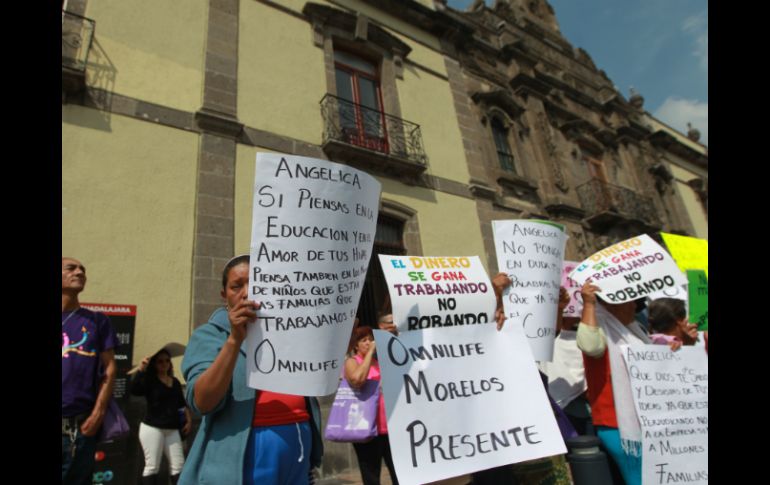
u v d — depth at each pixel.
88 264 4.84
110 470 4.06
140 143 5.68
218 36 6.98
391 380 2.21
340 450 5.68
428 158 8.97
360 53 9.23
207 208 5.84
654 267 3.05
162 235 5.41
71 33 5.62
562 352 3.55
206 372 1.71
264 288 1.86
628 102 17.78
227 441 1.73
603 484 2.40
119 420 2.93
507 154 11.09
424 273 2.66
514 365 2.46
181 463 4.08
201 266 5.52
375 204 2.29
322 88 7.96
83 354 2.76
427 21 10.66
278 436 1.80
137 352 4.81
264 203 1.95
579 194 12.02
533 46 14.62
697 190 17.50
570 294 4.07
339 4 9.28
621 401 2.59
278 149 6.89
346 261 2.08
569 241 10.80
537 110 12.18
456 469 2.10
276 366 1.80
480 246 8.82
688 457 2.49
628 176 14.56
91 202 5.09
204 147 6.14
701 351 2.84
